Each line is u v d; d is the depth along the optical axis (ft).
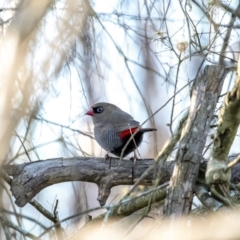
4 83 25.44
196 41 32.14
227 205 25.58
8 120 25.04
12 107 25.29
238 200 28.94
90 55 34.91
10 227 31.24
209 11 31.53
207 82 27.07
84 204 35.83
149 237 27.96
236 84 24.53
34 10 25.88
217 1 31.50
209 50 29.37
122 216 32.35
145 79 42.37
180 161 26.07
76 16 30.55
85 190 36.27
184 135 26.45
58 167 32.45
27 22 25.82
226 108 25.05
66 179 32.58
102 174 32.42
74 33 30.12
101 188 32.48
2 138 24.88
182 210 25.52
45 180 32.40
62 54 29.25
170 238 24.98
